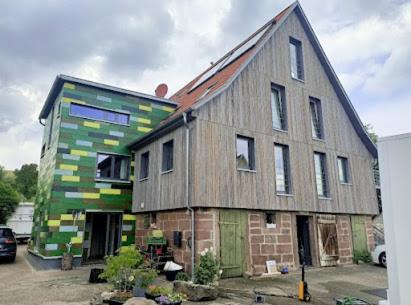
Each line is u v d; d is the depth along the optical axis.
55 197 12.20
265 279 9.46
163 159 11.51
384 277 9.94
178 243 9.80
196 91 14.72
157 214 11.53
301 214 11.80
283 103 12.52
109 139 13.87
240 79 11.12
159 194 11.27
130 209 13.88
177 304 6.39
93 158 13.34
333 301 7.07
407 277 3.11
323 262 11.97
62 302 6.82
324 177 13.19
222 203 9.66
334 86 14.60
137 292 6.73
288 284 8.73
